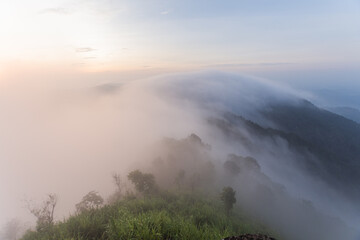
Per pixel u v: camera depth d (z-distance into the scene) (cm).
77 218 886
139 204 1484
